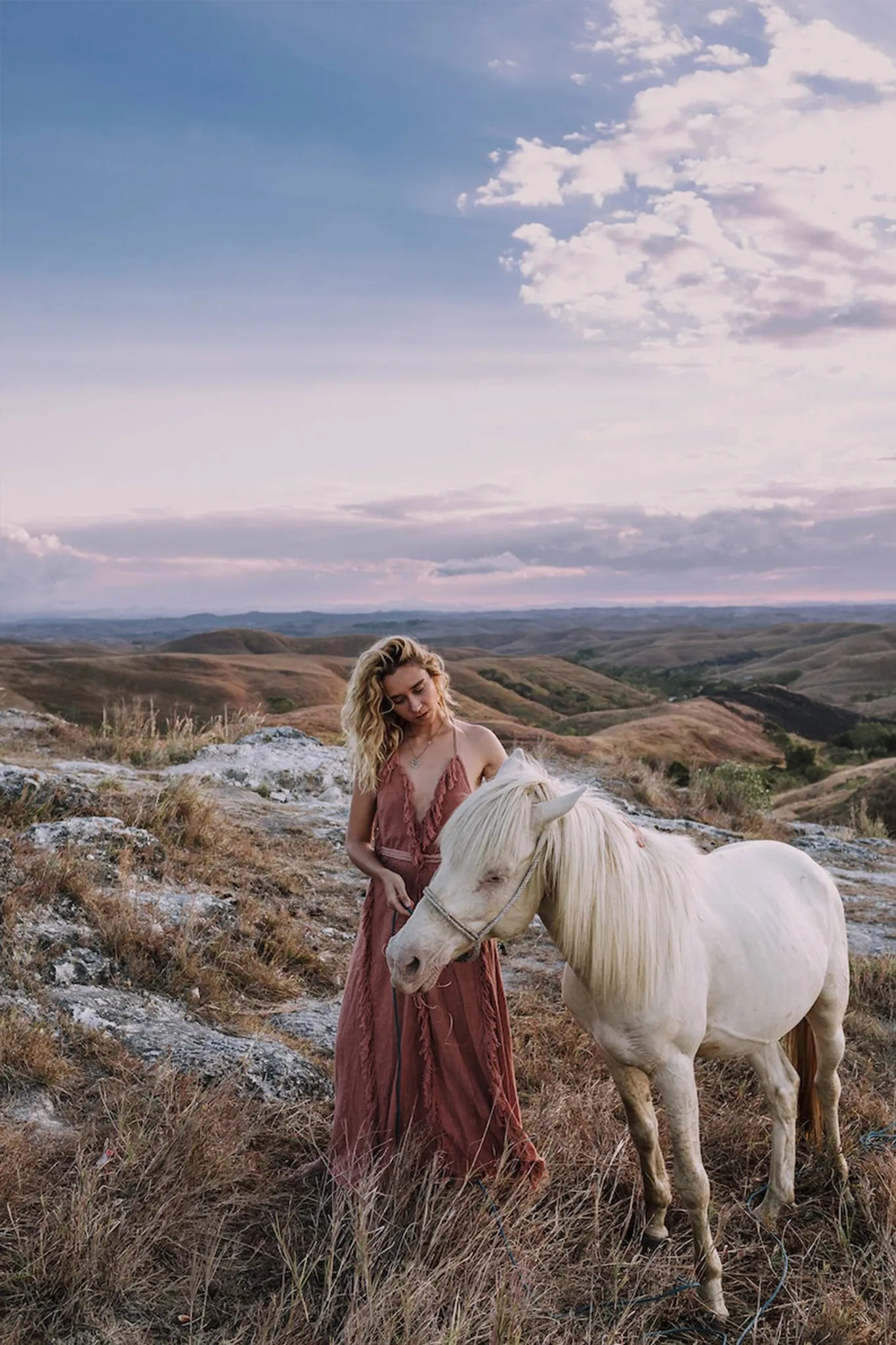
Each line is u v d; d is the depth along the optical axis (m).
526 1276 2.77
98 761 9.82
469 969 3.19
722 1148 3.86
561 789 2.92
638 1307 2.85
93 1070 3.59
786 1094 3.48
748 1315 2.93
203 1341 2.48
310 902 6.37
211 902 5.42
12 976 4.07
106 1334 2.43
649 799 12.63
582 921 2.78
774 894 3.41
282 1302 2.50
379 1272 2.68
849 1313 2.80
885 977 6.16
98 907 4.82
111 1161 3.02
